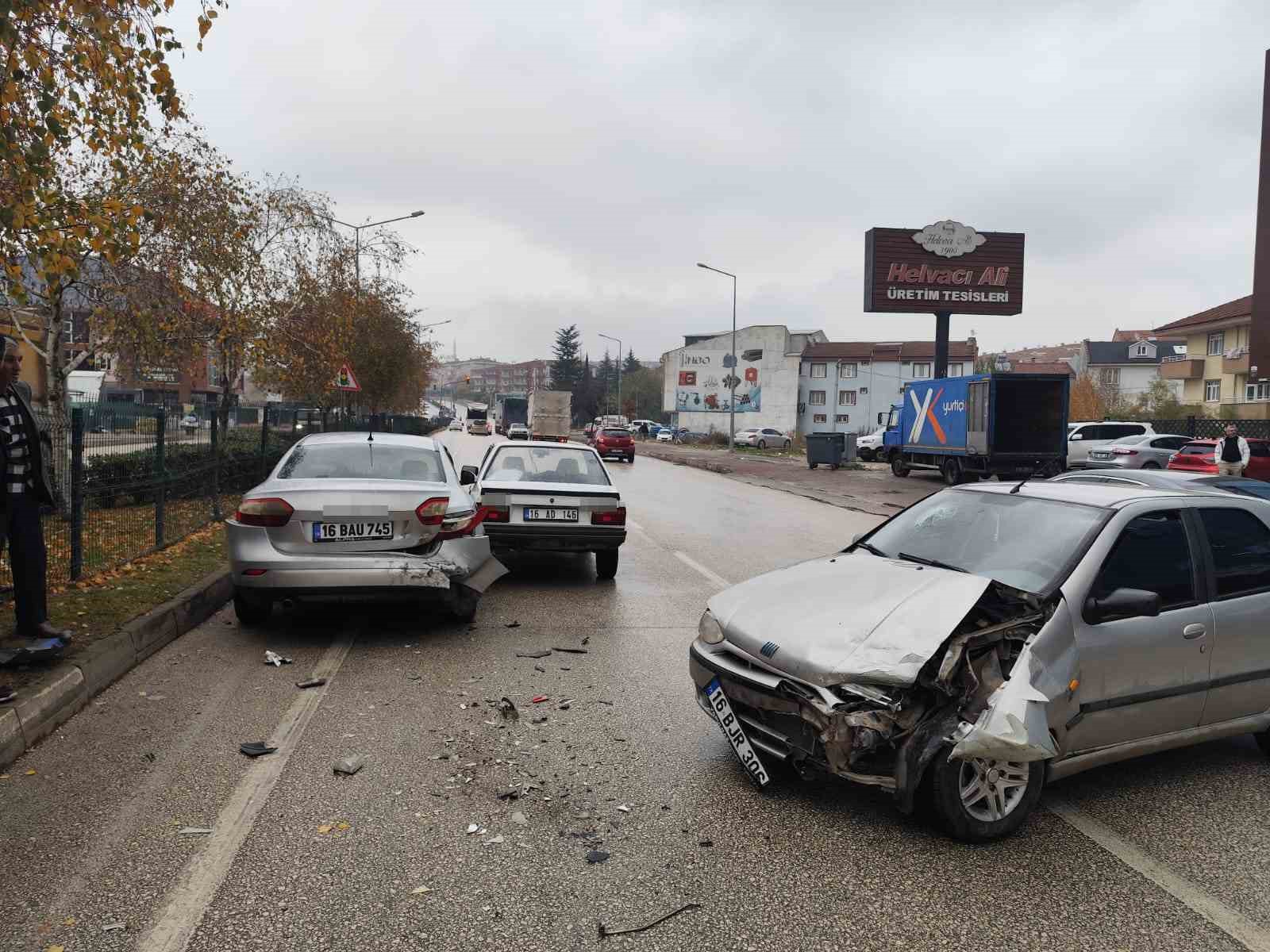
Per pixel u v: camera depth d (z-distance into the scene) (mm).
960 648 3594
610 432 38469
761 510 17812
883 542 5023
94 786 3844
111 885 3037
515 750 4406
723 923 2928
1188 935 2943
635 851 3400
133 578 7676
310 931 2803
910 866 3352
